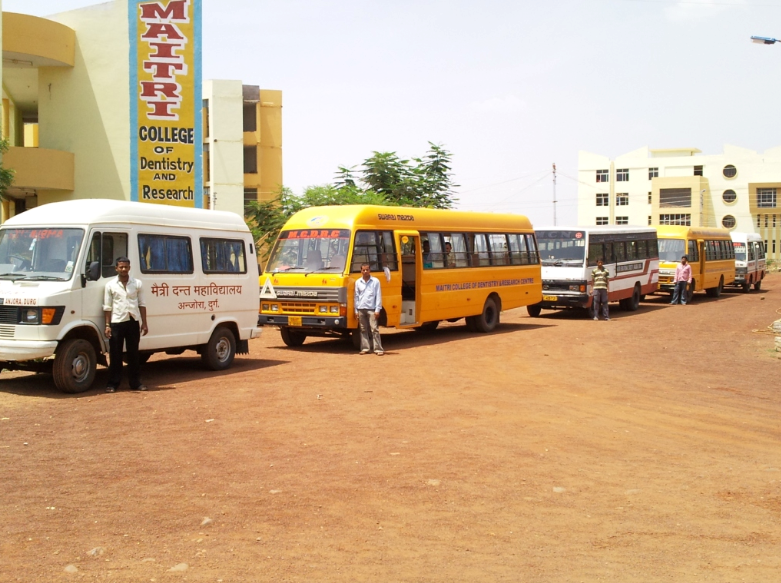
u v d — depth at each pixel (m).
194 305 13.27
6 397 11.09
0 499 6.53
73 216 11.63
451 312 19.86
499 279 21.95
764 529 6.01
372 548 5.50
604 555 5.42
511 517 6.22
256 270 14.84
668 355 16.61
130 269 12.02
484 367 14.61
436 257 19.36
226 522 6.02
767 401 11.50
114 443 8.45
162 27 24.03
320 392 11.74
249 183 44.22
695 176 82.81
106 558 5.25
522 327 23.12
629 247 29.28
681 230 34.69
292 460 7.86
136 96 23.92
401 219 18.38
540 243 26.53
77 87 25.00
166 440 8.62
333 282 16.56
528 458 8.05
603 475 7.48
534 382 12.92
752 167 81.62
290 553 5.39
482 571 5.11
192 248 13.30
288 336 17.95
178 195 24.31
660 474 7.55
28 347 10.78
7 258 11.67
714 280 37.78
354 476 7.30
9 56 23.72
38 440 8.55
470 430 9.29
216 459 7.86
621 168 87.19
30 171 23.86
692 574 5.09
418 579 4.96
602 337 20.19
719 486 7.18
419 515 6.24
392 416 10.03
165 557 5.28
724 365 15.17
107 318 11.49
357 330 17.05
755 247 44.00
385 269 17.59
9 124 29.48
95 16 24.78
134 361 11.68
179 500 6.55
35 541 5.55
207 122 40.06
